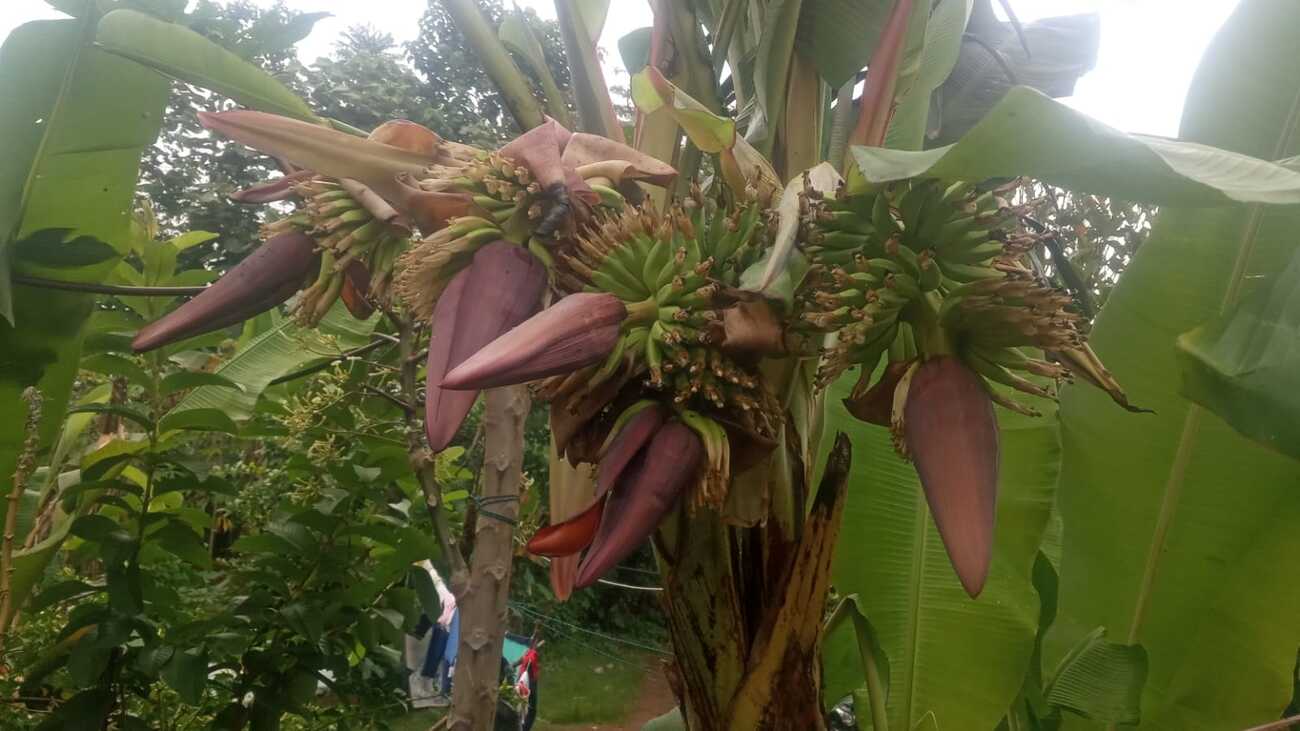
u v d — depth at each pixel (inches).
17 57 77.0
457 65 422.3
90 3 76.1
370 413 138.9
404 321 113.9
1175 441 82.8
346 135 53.1
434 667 203.8
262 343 142.3
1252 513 80.6
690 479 46.9
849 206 48.3
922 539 92.0
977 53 106.7
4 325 89.3
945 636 89.1
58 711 109.7
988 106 107.2
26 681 115.9
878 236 47.9
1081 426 87.4
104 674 114.8
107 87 81.3
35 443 92.4
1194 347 51.1
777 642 59.7
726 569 62.6
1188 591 84.6
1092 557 89.7
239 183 324.2
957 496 41.7
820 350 49.3
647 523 44.6
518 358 41.4
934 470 42.8
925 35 76.2
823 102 75.0
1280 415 47.4
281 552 128.0
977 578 39.8
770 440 47.9
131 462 124.3
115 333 111.7
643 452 46.6
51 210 87.9
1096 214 171.9
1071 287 77.1
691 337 45.8
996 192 49.1
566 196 47.9
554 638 435.2
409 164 53.7
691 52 69.8
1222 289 77.9
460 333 46.1
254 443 191.5
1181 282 79.7
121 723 115.6
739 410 48.3
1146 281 81.4
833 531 60.1
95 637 108.0
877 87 64.3
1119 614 88.6
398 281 51.6
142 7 79.4
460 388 40.6
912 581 91.2
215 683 124.3
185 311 56.2
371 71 391.9
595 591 457.4
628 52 106.3
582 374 47.8
